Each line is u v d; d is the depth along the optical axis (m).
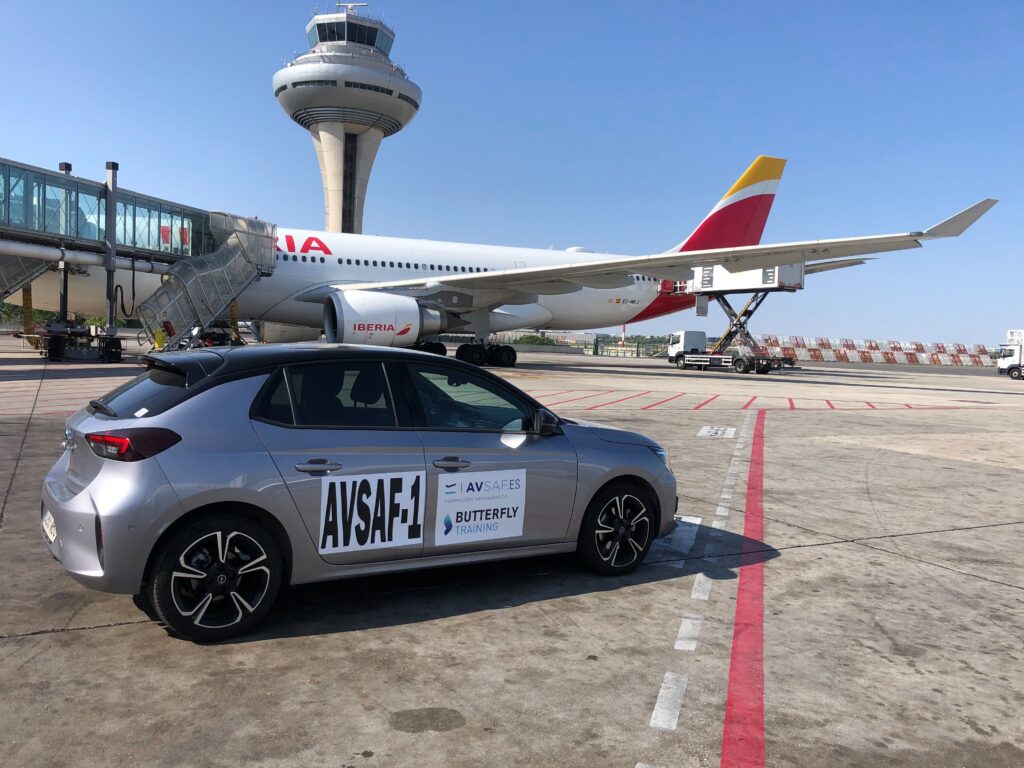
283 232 22.27
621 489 4.45
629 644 3.47
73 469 3.45
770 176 28.27
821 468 8.48
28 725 2.56
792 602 4.11
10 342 37.38
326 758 2.42
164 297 18.55
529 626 3.66
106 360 21.17
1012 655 3.47
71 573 3.22
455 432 3.93
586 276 21.22
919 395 21.36
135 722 2.61
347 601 3.93
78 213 19.22
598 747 2.55
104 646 3.25
